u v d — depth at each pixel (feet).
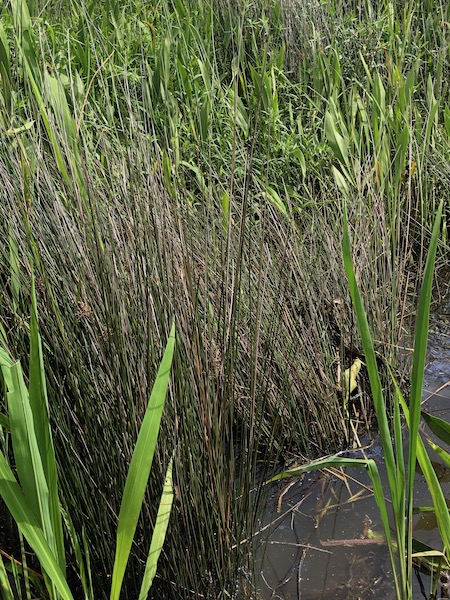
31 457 4.17
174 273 5.92
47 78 7.16
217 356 6.29
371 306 8.52
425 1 15.66
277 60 12.98
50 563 4.26
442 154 11.59
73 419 6.01
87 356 6.19
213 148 10.93
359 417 8.14
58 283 6.56
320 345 7.98
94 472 5.92
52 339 6.07
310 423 7.79
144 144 6.78
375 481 5.32
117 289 5.74
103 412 5.87
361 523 6.72
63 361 6.04
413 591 5.97
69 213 6.75
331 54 12.92
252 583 6.19
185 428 5.74
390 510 6.83
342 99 13.28
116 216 6.60
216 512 5.90
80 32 12.91
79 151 6.97
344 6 15.19
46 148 8.14
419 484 7.16
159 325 5.88
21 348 6.17
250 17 13.64
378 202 9.41
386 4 14.75
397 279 8.91
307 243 9.45
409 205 9.39
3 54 10.22
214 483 5.93
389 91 12.50
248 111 12.34
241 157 10.84
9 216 6.61
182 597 5.93
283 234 8.44
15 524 6.31
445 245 10.60
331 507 6.93
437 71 13.05
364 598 5.96
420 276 10.08
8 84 10.25
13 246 6.49
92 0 13.67
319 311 8.32
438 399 8.20
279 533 6.68
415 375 4.70
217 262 7.09
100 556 5.92
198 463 5.85
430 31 14.70
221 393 6.20
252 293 7.66
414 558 6.24
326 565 6.30
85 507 6.00
